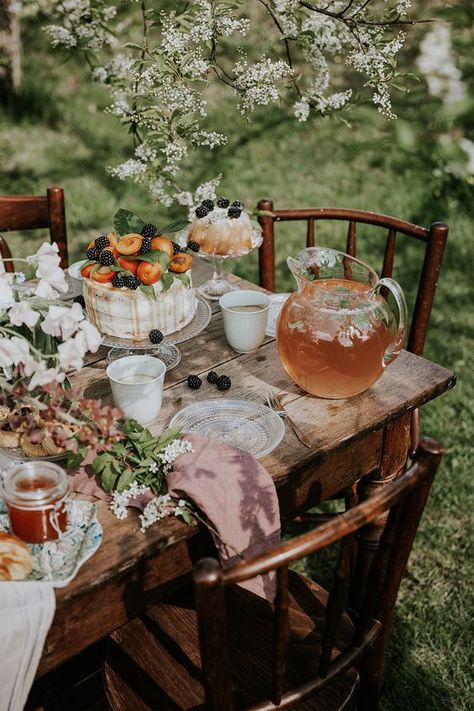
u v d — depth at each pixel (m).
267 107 5.55
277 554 1.01
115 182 4.75
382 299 1.54
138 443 1.33
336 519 1.07
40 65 5.98
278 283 3.82
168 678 1.42
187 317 1.71
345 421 1.51
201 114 2.12
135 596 1.28
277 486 1.38
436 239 2.05
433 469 1.17
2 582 1.12
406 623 2.19
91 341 1.27
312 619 1.55
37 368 1.22
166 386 1.63
